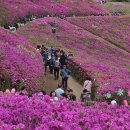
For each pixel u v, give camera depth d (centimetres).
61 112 1912
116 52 7200
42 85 3484
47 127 1711
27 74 3366
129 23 9875
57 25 7625
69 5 10869
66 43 6662
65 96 2680
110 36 8606
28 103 1945
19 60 3619
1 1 8462
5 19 7569
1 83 3177
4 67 3312
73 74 4566
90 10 11281
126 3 15062
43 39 6469
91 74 4181
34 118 1827
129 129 1823
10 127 1680
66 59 4791
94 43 7250
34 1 9781
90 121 1861
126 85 3691
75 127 1769
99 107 2144
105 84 3716
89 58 5562
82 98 2870
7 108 1895
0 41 4422
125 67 5853
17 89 3162
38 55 4472
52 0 10575
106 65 4972
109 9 13425
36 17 8812
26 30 6956
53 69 4438
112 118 1947
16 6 8675
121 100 3281
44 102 2003
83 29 8438
